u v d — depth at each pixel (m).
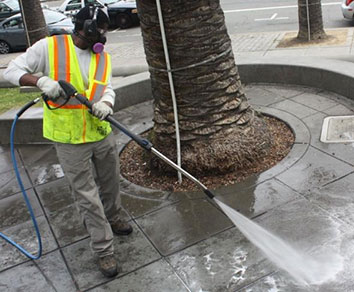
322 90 6.44
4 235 4.05
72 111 3.06
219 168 4.46
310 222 3.62
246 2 19.17
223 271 3.20
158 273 3.28
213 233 3.64
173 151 4.59
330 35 10.99
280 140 5.10
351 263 3.11
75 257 3.60
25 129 6.07
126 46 13.70
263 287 3.00
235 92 4.61
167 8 4.15
